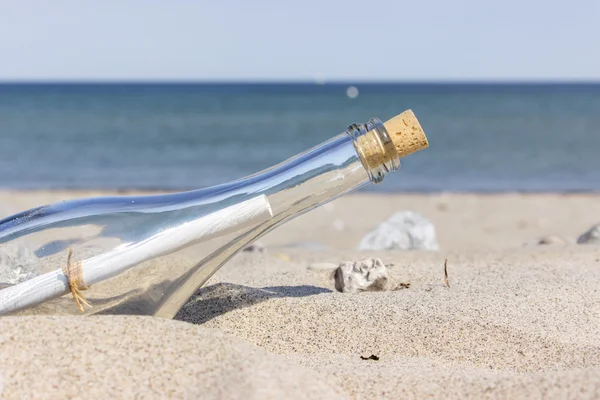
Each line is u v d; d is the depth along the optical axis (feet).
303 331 2.50
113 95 66.28
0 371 2.01
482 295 2.73
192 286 2.29
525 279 2.93
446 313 2.56
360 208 9.27
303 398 1.96
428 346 2.43
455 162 15.23
